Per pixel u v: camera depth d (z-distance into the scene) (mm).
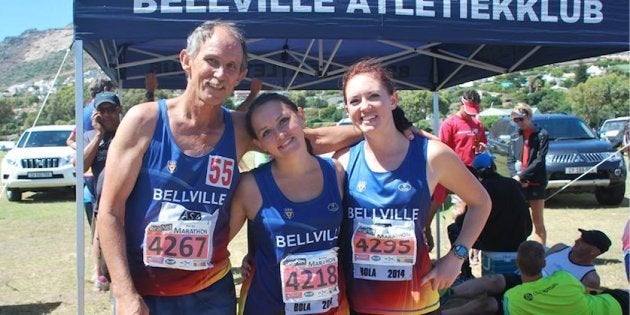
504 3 3475
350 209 2354
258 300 2320
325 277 2264
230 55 2129
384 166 2311
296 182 2277
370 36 3326
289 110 2234
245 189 2295
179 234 2160
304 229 2252
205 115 2178
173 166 2148
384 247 2297
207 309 2275
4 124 61812
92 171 4934
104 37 3107
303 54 6664
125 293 2043
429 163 2307
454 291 4410
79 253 3441
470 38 3436
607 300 3789
